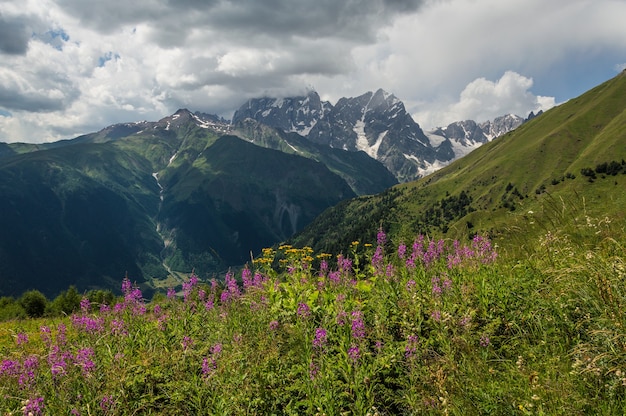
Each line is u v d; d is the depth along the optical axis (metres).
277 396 6.43
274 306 9.22
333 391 5.99
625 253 6.45
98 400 6.66
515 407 4.91
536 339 6.34
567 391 4.83
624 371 4.70
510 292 7.43
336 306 8.27
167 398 7.04
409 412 5.88
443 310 7.21
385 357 6.61
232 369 6.94
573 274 6.64
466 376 5.66
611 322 5.36
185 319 9.60
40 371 7.64
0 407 6.84
